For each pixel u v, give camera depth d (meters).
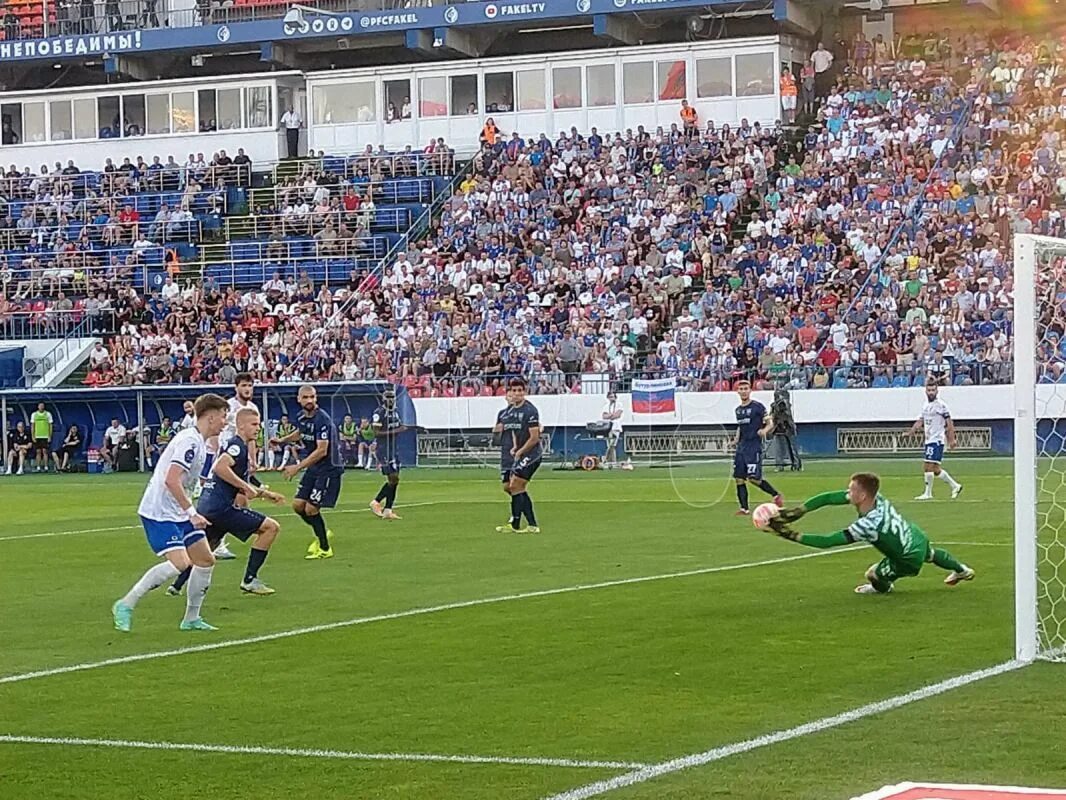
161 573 12.73
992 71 48.78
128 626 12.70
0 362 47.62
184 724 8.91
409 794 7.18
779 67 52.00
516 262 47.69
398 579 16.03
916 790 7.00
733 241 46.44
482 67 55.38
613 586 14.93
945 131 47.44
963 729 8.23
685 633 11.80
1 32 61.38
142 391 44.00
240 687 10.05
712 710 8.93
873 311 41.31
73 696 9.86
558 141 51.91
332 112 57.06
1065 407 28.09
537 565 17.06
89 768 7.86
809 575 15.41
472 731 8.54
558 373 41.62
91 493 34.56
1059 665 10.11
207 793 7.31
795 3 52.28
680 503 26.83
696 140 50.00
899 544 13.30
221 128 58.06
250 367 45.19
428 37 56.41
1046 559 16.20
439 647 11.47
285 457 41.34
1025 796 6.87
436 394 42.12
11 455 44.94
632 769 7.55
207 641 12.09
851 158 47.47
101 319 49.41
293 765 7.83
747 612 12.84
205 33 57.94
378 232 51.50
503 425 21.83
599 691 9.59
